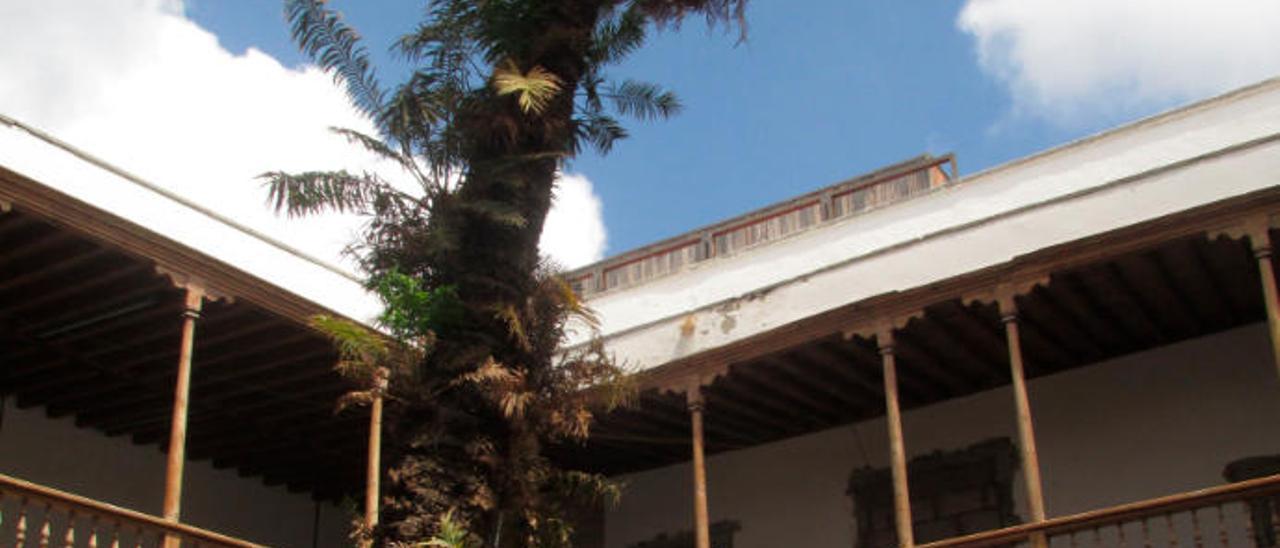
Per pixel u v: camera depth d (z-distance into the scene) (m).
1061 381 16.55
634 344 17.20
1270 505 12.56
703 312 16.89
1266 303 12.09
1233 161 14.45
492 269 12.26
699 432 15.20
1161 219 12.68
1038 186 16.97
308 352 15.41
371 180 13.07
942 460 17.05
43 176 13.66
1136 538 15.30
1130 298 14.37
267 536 19.67
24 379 15.96
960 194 17.58
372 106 13.70
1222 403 15.34
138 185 14.62
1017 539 12.87
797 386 16.39
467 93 12.97
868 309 14.31
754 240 21.48
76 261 13.19
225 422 17.47
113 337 14.90
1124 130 16.53
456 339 12.01
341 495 20.61
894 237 17.86
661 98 14.38
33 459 16.50
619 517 19.52
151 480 18.11
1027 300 14.02
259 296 14.21
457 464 11.65
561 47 13.11
